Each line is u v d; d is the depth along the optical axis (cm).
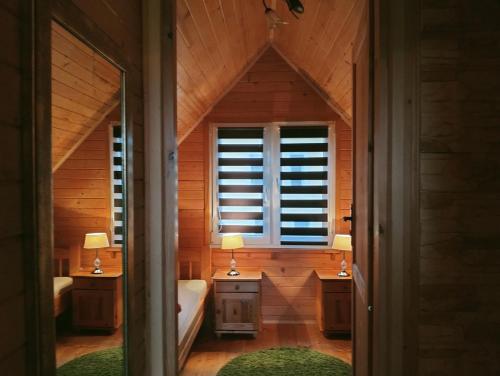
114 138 113
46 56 75
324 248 392
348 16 222
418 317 138
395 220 135
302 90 391
